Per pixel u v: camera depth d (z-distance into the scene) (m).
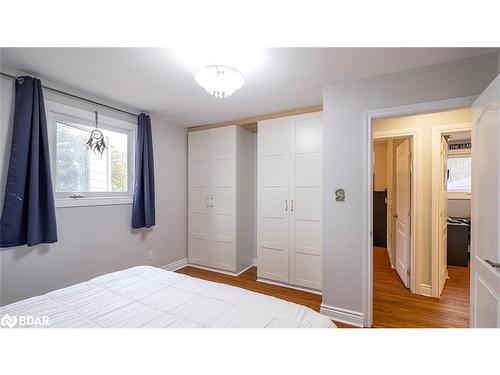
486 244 1.32
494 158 1.23
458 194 4.59
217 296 1.34
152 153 2.89
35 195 1.83
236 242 3.21
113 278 1.58
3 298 1.77
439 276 2.53
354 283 1.98
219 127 3.31
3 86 1.75
